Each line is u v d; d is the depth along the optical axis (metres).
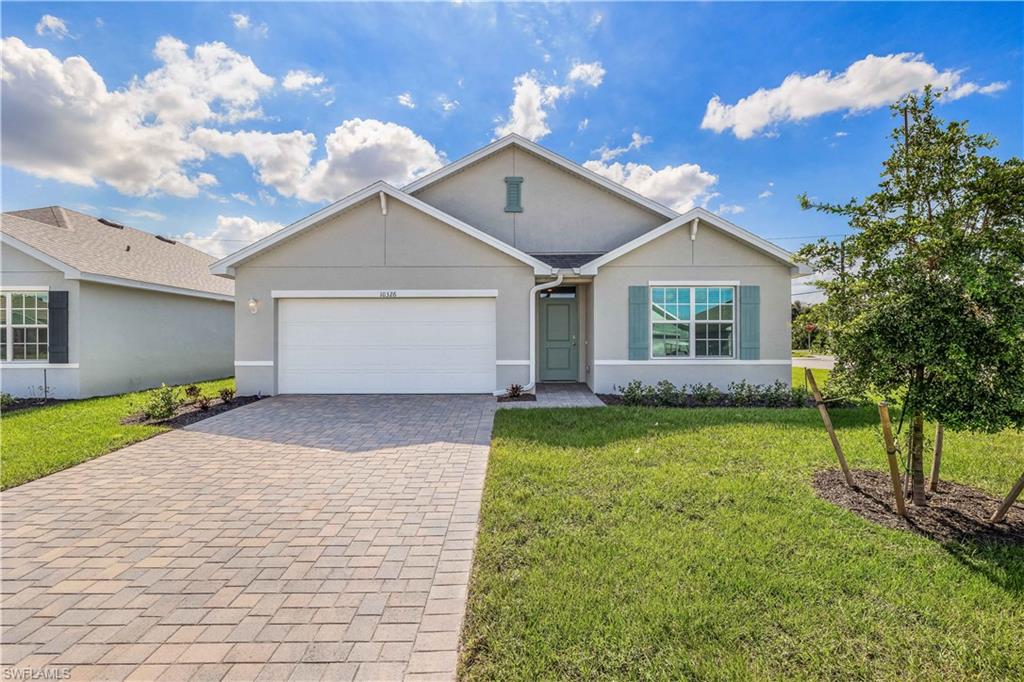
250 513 4.11
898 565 3.06
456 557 3.33
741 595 2.72
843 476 4.73
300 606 2.77
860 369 4.13
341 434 6.80
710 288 10.21
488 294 10.09
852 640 2.34
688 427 6.78
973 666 2.17
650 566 3.05
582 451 5.64
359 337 10.22
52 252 10.49
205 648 2.42
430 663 2.29
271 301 10.03
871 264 4.38
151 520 3.98
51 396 10.30
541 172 12.10
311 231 10.03
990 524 3.64
